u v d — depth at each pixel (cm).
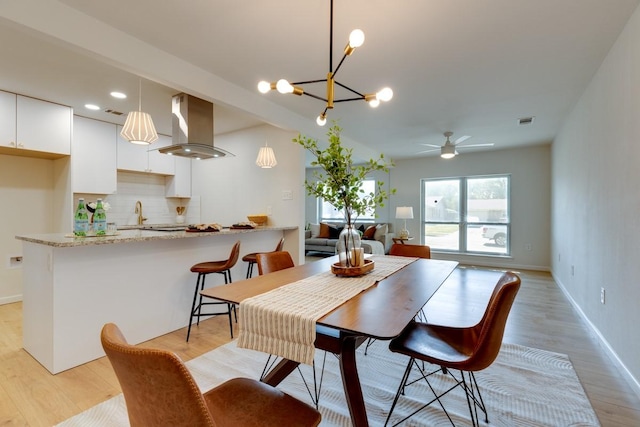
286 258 234
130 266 256
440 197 697
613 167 236
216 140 505
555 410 176
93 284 233
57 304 214
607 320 247
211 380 206
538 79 296
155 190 527
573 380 206
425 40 230
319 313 123
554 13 199
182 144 323
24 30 179
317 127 441
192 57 256
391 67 273
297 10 197
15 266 379
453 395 192
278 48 243
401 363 232
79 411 174
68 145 374
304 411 104
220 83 294
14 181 379
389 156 688
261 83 185
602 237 262
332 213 840
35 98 345
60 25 188
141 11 198
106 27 211
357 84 309
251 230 345
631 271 202
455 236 679
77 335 224
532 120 425
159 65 243
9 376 210
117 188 477
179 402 69
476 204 659
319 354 244
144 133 282
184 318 299
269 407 106
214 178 512
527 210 600
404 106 370
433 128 465
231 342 265
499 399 187
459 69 277
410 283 175
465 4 190
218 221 505
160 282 278
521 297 405
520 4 190
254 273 376
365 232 682
